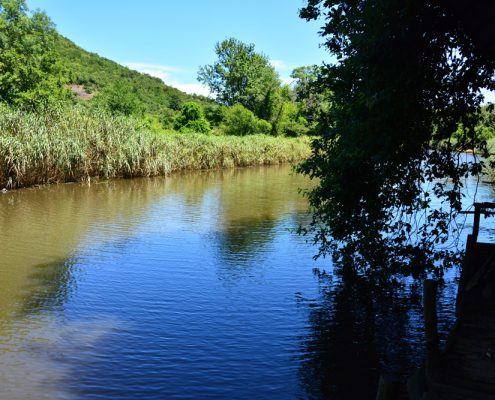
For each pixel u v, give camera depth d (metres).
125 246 10.81
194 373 5.22
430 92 6.08
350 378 5.23
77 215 14.21
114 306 7.21
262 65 64.75
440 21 5.08
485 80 6.64
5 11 32.25
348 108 6.58
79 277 8.55
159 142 25.78
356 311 7.28
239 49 64.50
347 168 7.50
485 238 11.75
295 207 16.84
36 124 19.59
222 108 55.78
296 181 26.02
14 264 9.20
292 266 9.60
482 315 4.90
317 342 6.14
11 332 6.14
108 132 22.69
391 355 5.82
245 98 63.56
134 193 19.23
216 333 6.32
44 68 33.97
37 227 12.42
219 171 31.69
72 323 6.51
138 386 4.90
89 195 18.19
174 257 10.04
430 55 5.46
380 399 3.06
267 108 57.66
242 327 6.55
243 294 7.91
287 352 5.83
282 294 7.96
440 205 15.84
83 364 5.34
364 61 5.45
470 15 4.77
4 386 4.80
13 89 31.84
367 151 6.61
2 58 31.55
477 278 5.62
